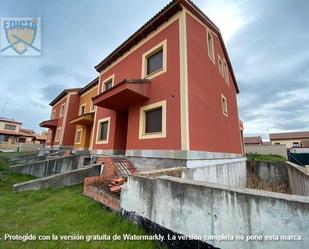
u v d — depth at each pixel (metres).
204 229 2.56
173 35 7.56
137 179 3.78
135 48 9.65
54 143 20.38
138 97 8.02
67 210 4.63
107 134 10.55
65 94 20.27
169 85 7.21
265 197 2.11
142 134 7.94
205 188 2.65
